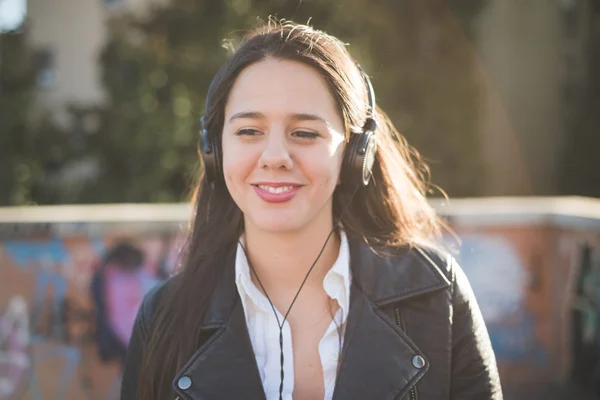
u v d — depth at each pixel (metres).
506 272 5.18
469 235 5.20
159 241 4.80
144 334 1.70
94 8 13.48
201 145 1.67
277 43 1.49
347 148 1.57
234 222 1.69
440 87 13.40
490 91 14.01
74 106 12.58
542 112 14.34
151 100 11.92
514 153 14.16
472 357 1.61
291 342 1.56
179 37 12.35
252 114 1.45
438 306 1.61
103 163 12.36
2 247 4.75
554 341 5.13
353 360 1.53
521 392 4.91
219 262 1.68
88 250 4.78
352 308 1.59
